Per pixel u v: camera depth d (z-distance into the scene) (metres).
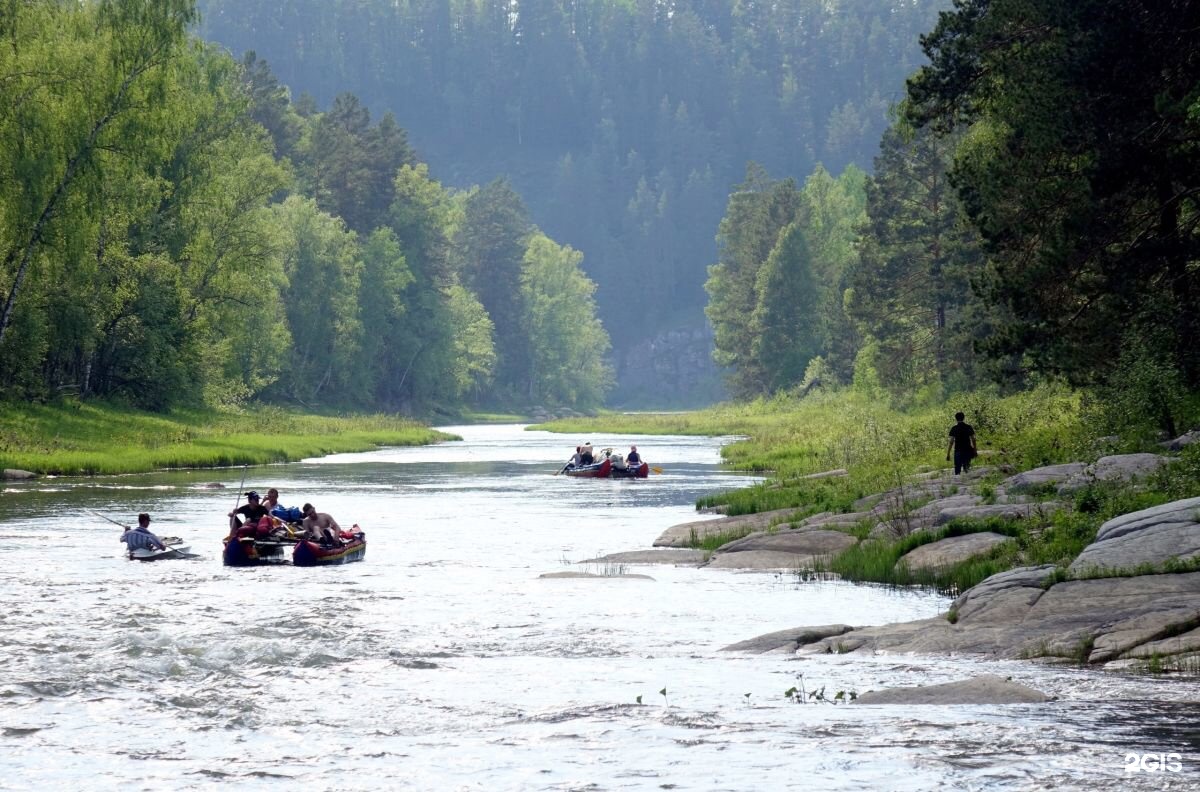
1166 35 69.50
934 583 46.88
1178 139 68.69
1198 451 47.69
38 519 73.00
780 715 26.48
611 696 28.86
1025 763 22.17
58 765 23.44
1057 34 71.56
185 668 31.95
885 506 63.72
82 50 117.50
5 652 33.75
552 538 66.94
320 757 23.88
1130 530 39.41
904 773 21.86
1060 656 30.89
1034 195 72.62
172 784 22.31
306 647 35.12
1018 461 71.56
